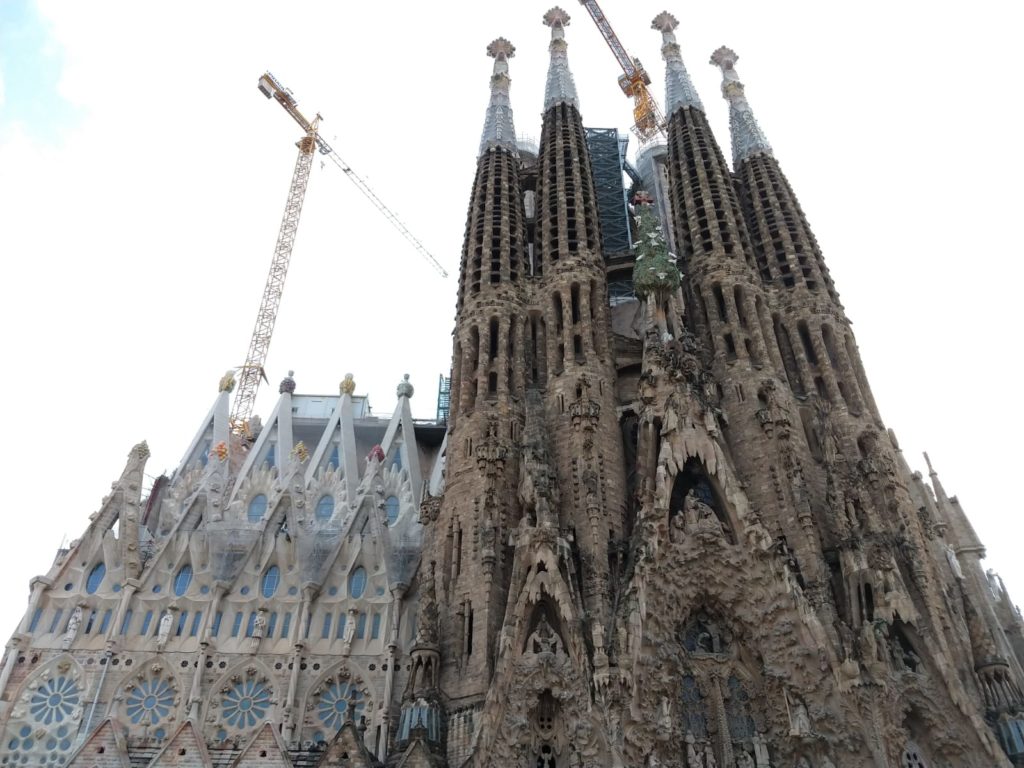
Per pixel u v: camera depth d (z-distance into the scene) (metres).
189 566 61.72
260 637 56.78
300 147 135.50
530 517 45.94
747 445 52.12
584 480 48.38
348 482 74.25
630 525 48.62
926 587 44.03
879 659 40.03
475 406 54.31
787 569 43.06
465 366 57.38
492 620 43.44
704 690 42.06
